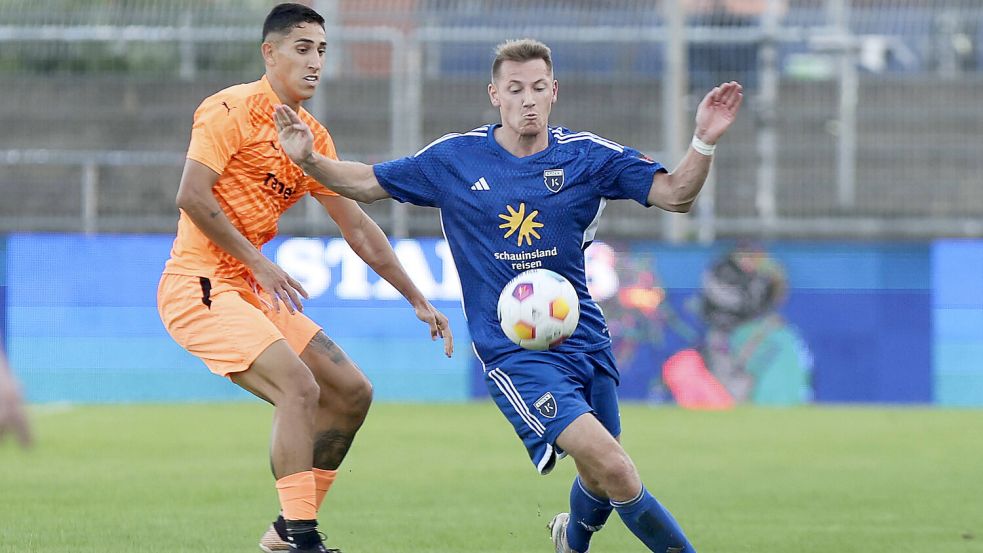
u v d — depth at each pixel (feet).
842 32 209.26
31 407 189.47
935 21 215.72
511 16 212.02
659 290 198.18
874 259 196.85
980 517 98.78
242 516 95.25
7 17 208.13
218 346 73.26
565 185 66.74
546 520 95.55
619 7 218.18
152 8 210.59
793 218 213.66
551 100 67.41
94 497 105.09
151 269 196.24
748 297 197.77
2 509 97.50
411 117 204.95
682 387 197.36
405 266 196.75
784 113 213.25
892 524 95.14
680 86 198.29
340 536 87.66
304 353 77.00
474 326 68.18
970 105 233.76
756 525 94.43
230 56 225.15
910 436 158.10
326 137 77.97
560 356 66.85
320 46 75.82
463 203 67.26
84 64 228.43
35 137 227.81
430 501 105.70
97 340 195.62
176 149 227.40
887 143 228.43
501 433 159.33
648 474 124.06
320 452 78.54
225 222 72.90
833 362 197.77
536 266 67.21
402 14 210.79
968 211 219.20
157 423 168.35
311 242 195.62
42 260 194.59
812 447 147.13
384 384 197.26
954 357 196.75
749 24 215.72
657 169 66.39
